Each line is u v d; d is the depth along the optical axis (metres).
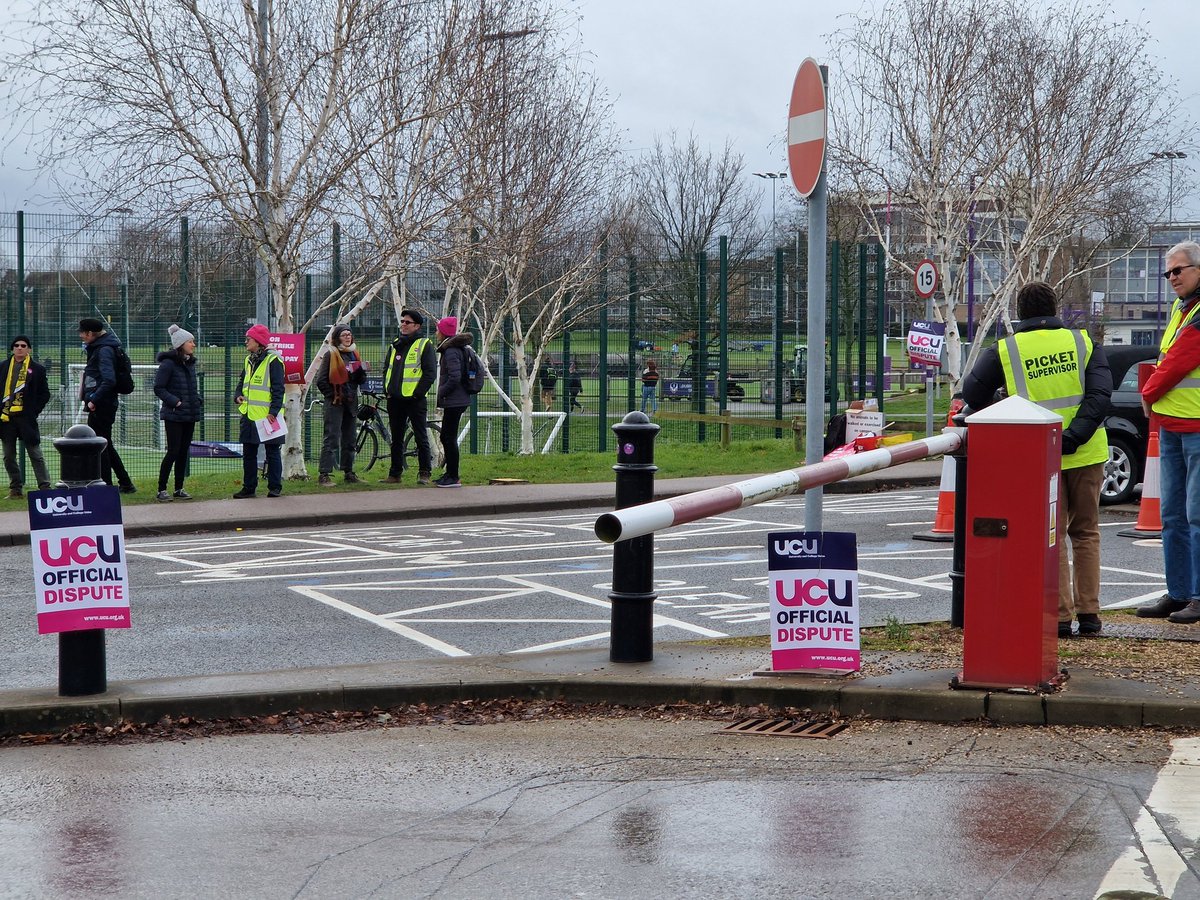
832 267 27.78
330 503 17.44
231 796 5.75
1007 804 5.30
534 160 24.02
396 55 19.72
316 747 6.62
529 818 5.31
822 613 7.26
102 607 7.22
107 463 18.30
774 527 15.38
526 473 21.44
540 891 4.47
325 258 20.62
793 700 7.03
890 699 6.85
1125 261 76.88
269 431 17.94
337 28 18.95
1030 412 6.76
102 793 5.82
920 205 28.67
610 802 5.50
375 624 9.97
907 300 48.47
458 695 7.42
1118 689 6.76
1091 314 56.41
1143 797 5.36
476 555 13.55
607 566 12.77
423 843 5.02
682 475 21.31
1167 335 8.95
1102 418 8.32
